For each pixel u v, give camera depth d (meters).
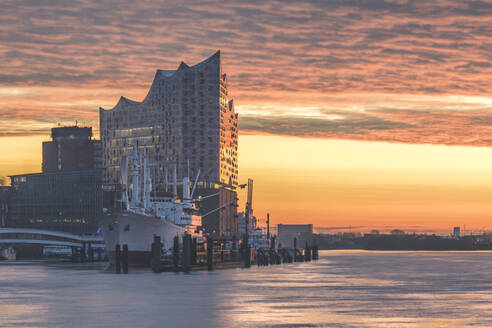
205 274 191.62
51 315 106.25
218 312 109.44
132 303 120.00
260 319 102.19
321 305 119.69
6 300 125.69
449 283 173.12
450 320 102.44
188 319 102.00
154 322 99.25
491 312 111.56
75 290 142.12
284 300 127.00
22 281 168.00
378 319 103.06
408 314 108.69
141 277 174.88
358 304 121.75
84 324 97.81
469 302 126.31
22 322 99.88
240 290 144.62
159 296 130.75
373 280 183.50
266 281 171.12
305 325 97.12
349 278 190.62
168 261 199.88
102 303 120.06
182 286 150.50
